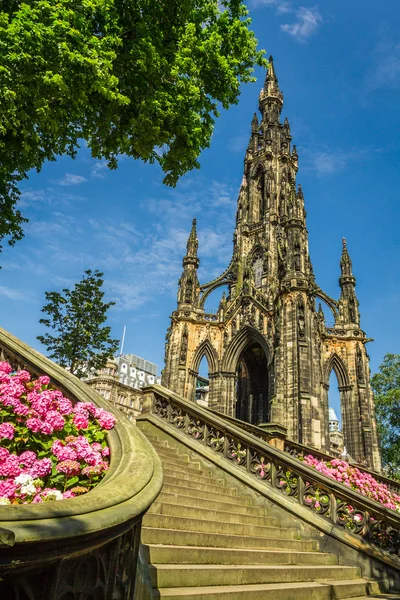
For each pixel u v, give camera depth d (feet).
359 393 175.22
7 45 36.63
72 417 27.12
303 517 40.52
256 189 233.14
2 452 21.97
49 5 39.32
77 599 12.32
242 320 182.39
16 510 10.80
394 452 219.61
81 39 40.42
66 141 50.03
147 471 19.33
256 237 217.15
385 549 36.81
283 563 31.94
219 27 55.98
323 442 158.71
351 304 192.65
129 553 15.74
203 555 25.75
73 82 41.22
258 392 208.13
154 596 18.80
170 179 57.36
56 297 96.32
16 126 40.57
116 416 28.32
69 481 22.17
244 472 45.93
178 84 50.49
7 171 48.08
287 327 162.30
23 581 10.58
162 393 57.06
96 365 97.60
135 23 47.73
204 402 303.68
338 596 30.01
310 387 151.43
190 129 52.65
